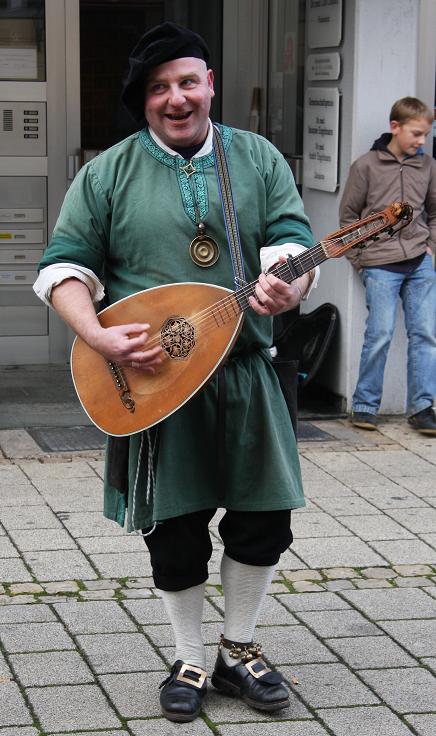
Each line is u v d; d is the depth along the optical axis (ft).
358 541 17.29
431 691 12.67
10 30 26.76
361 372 23.32
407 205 10.99
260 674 12.25
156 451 11.78
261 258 11.78
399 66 23.43
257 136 12.24
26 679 12.70
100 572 15.80
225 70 27.58
